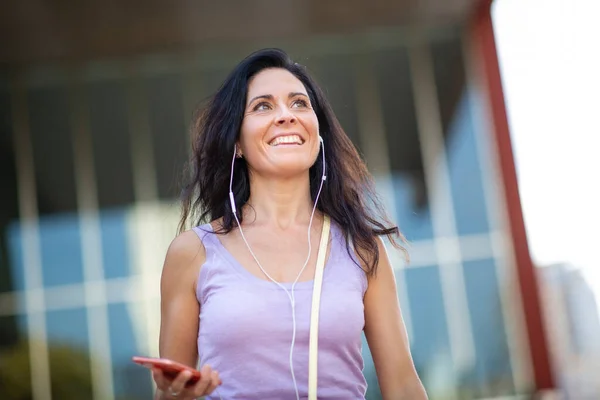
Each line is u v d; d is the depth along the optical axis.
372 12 11.03
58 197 11.47
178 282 2.67
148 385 10.97
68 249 11.35
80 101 11.57
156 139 11.52
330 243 2.71
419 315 11.09
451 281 11.12
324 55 11.59
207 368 2.23
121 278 11.25
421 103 11.48
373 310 2.73
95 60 11.51
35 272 11.27
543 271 10.91
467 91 11.42
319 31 11.41
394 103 11.49
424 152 11.43
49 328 11.14
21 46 10.98
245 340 2.47
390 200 11.35
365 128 11.48
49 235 11.38
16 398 10.91
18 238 11.38
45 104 11.56
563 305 10.75
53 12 10.16
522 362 10.85
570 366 10.65
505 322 10.96
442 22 11.42
